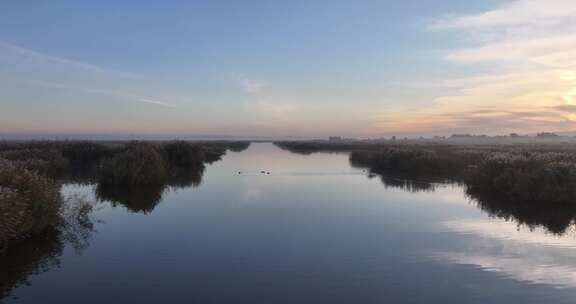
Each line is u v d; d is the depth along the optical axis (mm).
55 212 11438
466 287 7598
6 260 8992
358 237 11266
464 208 15906
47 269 8430
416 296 7145
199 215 14281
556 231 12141
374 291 7367
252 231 11898
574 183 16578
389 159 36281
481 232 11992
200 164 37281
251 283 7707
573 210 15391
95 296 7051
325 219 13641
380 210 15430
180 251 9797
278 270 8453
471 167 24734
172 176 27547
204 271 8359
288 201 17562
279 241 10789
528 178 17938
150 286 7523
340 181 25766
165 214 14438
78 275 8086
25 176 11141
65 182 23422
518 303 6891
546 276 8242
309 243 10602
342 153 72000
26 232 10461
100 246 10203
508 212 15062
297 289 7430
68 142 45375
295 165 40531
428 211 15219
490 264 8977
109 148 40906
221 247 10188
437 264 8945
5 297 6969
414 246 10398
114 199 17812
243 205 16438
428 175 29812
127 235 11344
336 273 8289
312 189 21719
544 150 39281
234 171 32906
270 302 6852
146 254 9539
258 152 77062
